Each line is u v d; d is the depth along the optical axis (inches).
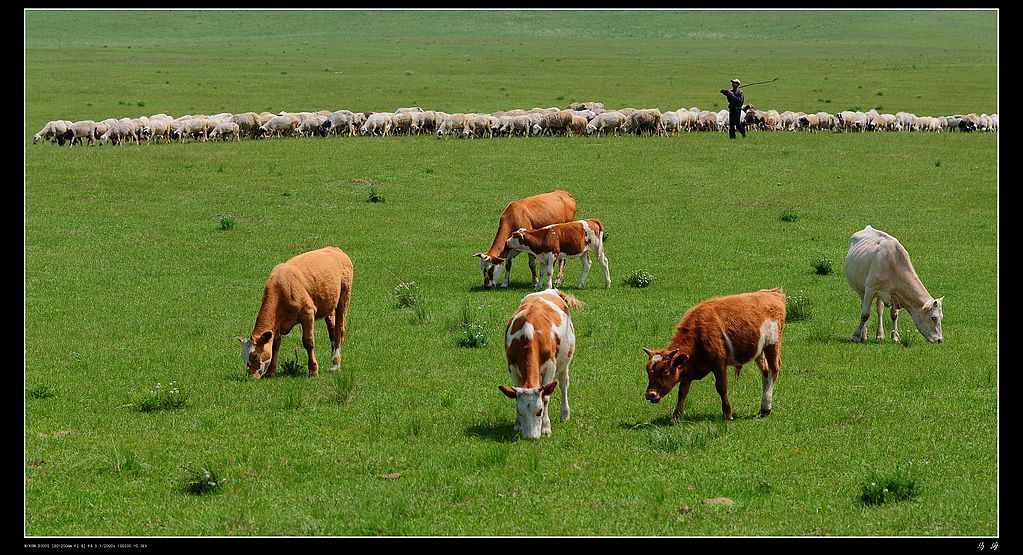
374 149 1674.5
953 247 1050.7
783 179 1440.7
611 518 398.9
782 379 603.8
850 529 386.0
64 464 469.7
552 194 962.1
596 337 719.1
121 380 620.1
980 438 487.5
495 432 505.0
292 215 1213.7
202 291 888.9
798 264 984.9
